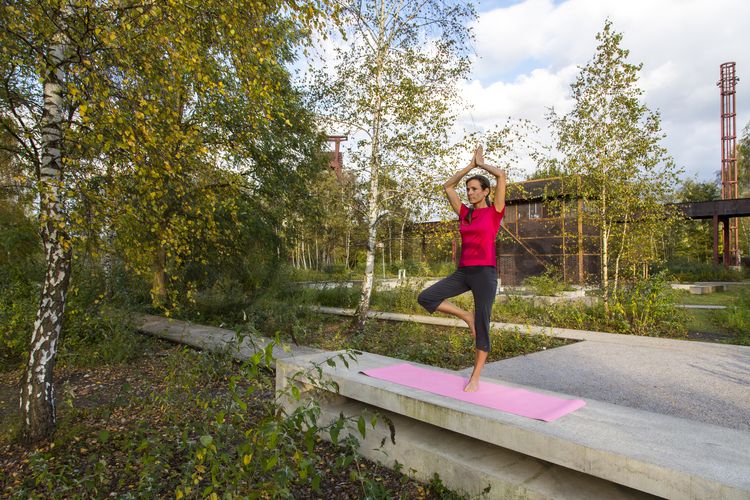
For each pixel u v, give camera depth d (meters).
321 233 13.46
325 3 4.68
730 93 32.38
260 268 12.76
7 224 8.05
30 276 9.05
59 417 4.62
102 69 4.03
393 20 9.27
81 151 4.26
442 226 9.52
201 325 9.95
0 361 7.12
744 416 4.26
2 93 4.54
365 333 9.07
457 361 6.86
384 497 2.90
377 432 3.55
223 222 9.33
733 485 1.84
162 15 4.04
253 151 9.70
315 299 14.23
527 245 23.03
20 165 5.53
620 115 9.91
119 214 4.43
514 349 7.64
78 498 2.90
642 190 9.94
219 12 4.45
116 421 4.51
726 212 23.66
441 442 3.33
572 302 11.44
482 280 3.20
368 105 9.38
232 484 2.54
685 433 2.50
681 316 9.78
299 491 3.11
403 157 9.30
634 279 10.27
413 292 13.54
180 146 4.78
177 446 3.63
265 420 2.54
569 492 2.56
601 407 3.00
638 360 6.62
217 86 4.99
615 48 9.70
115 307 8.22
